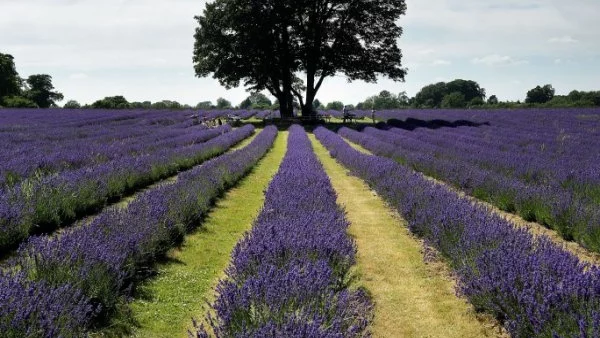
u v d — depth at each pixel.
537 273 4.29
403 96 114.81
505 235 5.74
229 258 6.32
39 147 14.19
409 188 9.00
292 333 3.10
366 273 5.82
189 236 7.19
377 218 8.61
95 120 31.83
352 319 3.90
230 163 12.82
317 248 4.90
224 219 8.34
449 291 5.32
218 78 35.91
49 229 7.12
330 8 35.94
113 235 5.54
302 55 36.09
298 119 36.84
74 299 3.81
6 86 80.69
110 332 4.14
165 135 21.59
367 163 12.90
